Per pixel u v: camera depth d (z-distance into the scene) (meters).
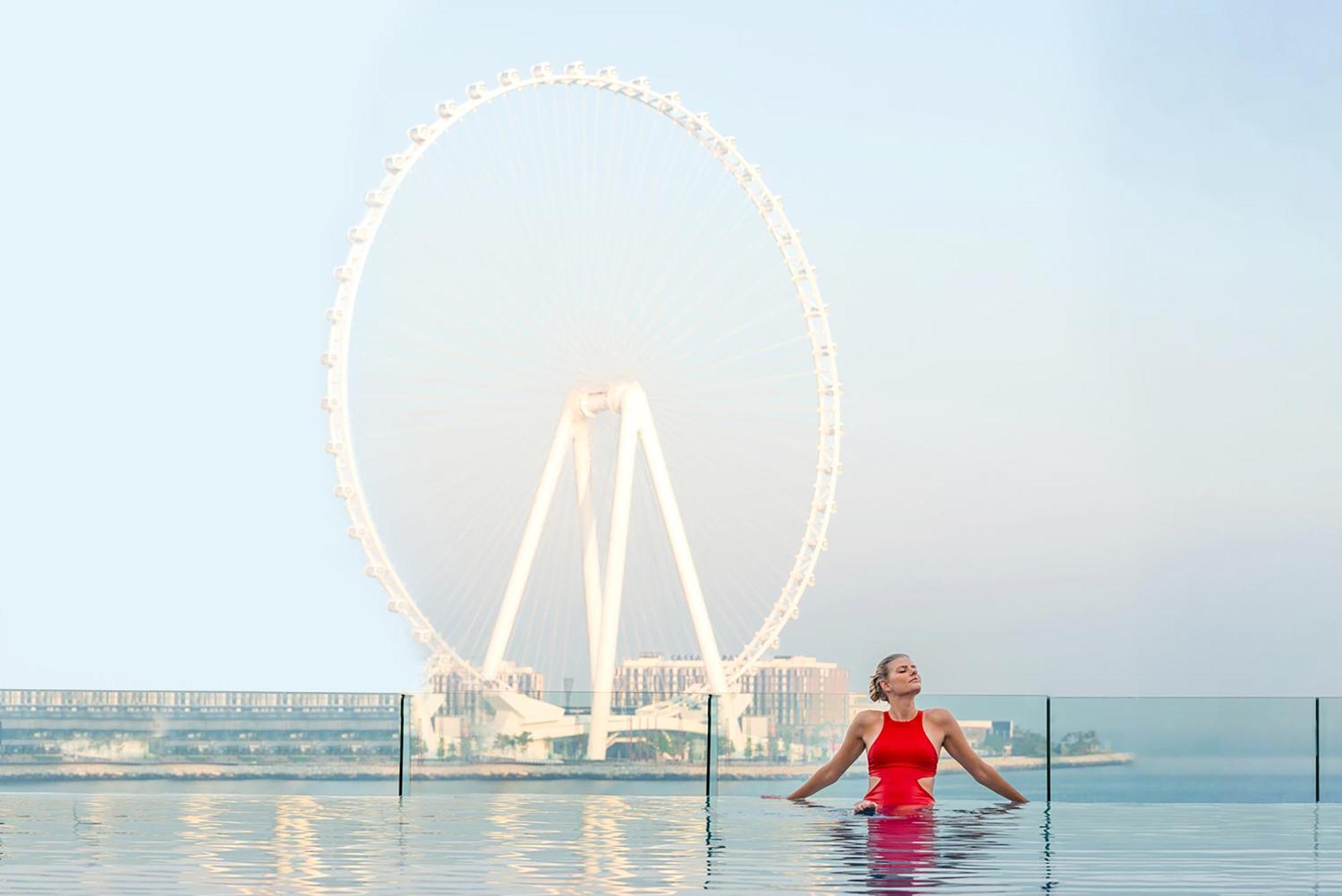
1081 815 9.88
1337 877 6.34
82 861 6.73
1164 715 12.09
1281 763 12.05
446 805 10.95
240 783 12.31
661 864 6.68
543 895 5.56
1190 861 6.92
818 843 7.71
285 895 5.54
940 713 10.22
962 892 5.71
